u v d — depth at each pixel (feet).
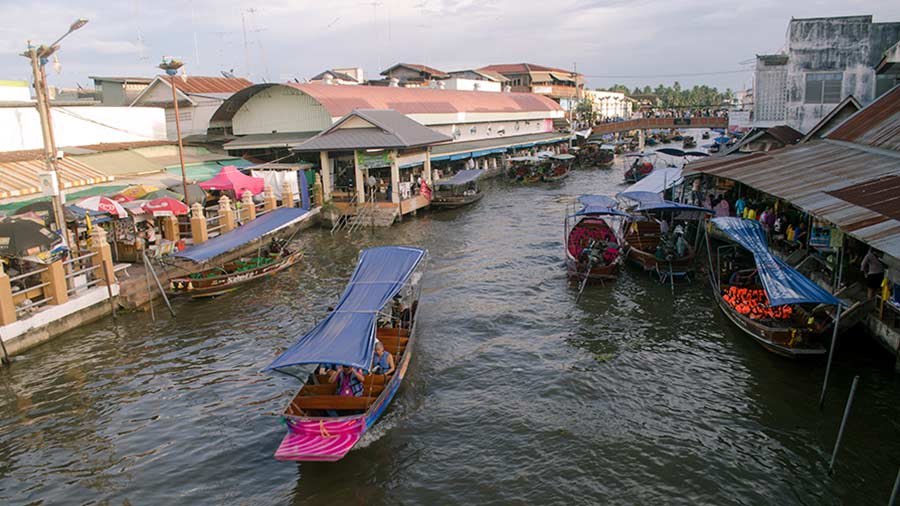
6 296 55.31
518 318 65.87
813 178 64.23
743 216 83.05
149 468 40.63
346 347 42.73
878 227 44.37
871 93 106.01
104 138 103.04
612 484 38.04
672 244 78.59
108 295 66.33
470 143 176.24
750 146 108.17
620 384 50.39
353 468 40.11
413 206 122.42
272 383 51.93
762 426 43.32
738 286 64.23
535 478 38.78
